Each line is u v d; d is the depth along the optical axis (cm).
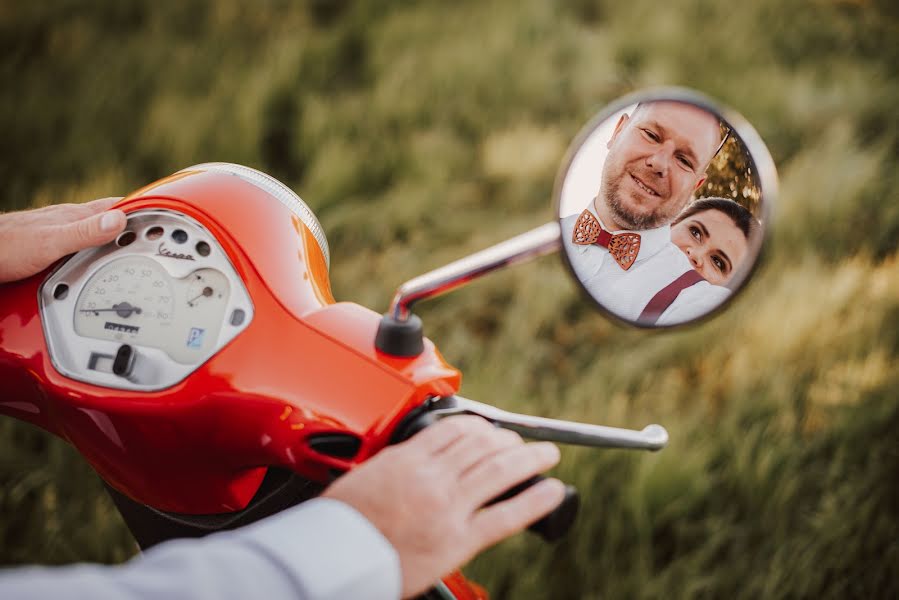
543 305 323
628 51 575
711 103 83
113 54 500
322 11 632
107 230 98
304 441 88
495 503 72
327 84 520
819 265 342
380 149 431
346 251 365
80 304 101
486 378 270
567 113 507
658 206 87
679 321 90
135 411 94
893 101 492
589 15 669
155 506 109
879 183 398
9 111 416
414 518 63
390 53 545
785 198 376
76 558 212
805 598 213
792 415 264
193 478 102
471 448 68
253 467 100
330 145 420
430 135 447
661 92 85
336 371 89
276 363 91
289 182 421
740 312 313
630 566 223
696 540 234
